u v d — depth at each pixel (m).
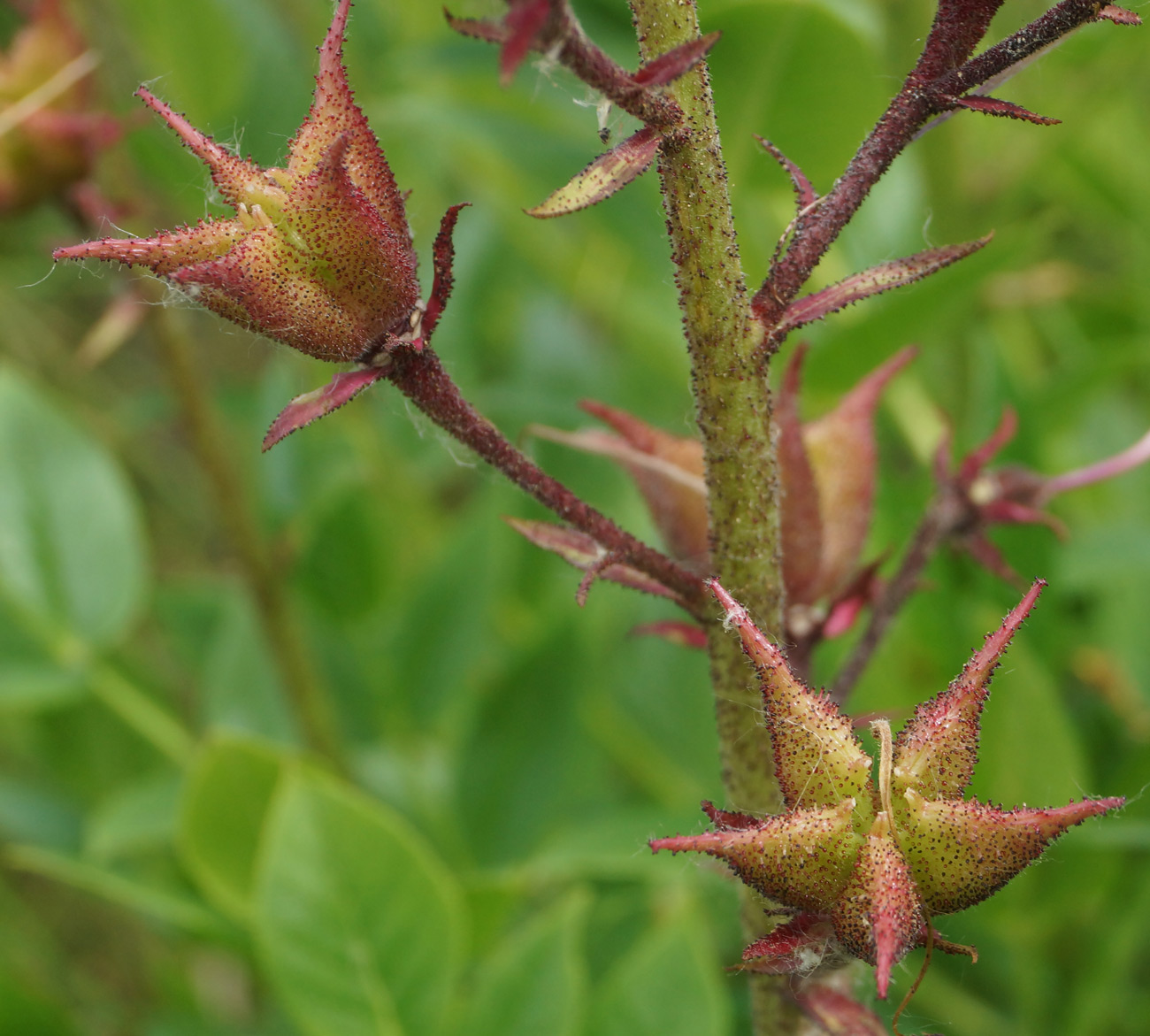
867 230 0.38
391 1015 0.28
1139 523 0.32
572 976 0.28
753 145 0.31
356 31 0.42
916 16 0.34
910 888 0.22
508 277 0.46
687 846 0.22
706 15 0.30
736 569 0.24
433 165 0.44
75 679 0.34
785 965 0.23
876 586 0.26
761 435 0.24
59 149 0.30
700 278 0.24
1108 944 0.31
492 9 0.24
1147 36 0.33
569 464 0.39
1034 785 0.30
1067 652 0.34
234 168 0.23
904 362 0.26
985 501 0.27
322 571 0.37
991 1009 0.33
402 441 0.41
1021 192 0.40
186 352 0.32
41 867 0.34
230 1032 0.33
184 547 0.53
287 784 0.29
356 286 0.23
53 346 0.49
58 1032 0.32
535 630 0.35
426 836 0.35
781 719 0.23
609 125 0.24
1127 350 0.33
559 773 0.35
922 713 0.23
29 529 0.35
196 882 0.34
